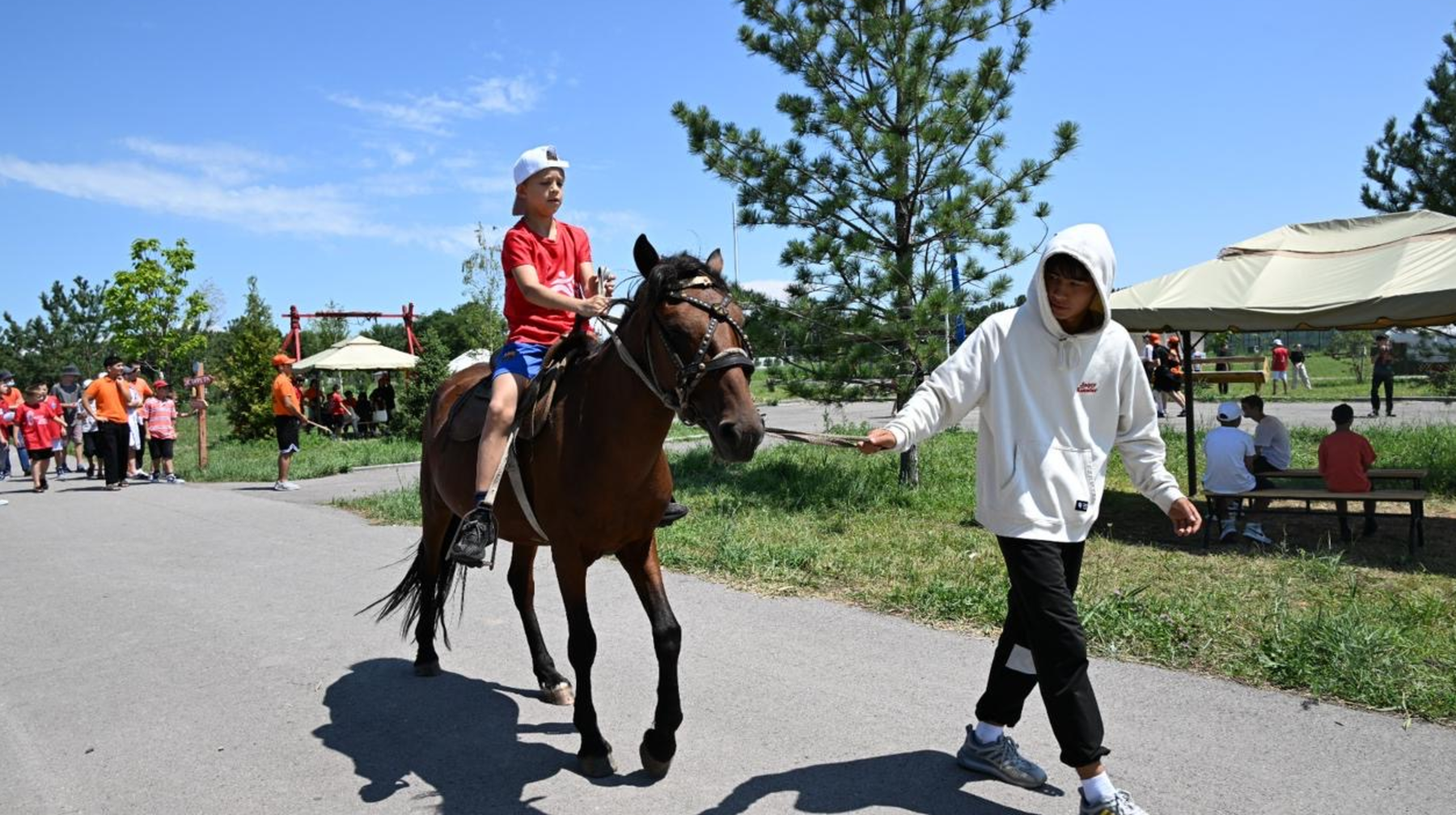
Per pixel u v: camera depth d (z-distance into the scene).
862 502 9.59
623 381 3.49
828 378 9.87
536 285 3.84
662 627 3.67
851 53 9.59
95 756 3.99
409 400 21.33
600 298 3.68
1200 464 11.93
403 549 8.32
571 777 3.74
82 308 54.28
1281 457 9.35
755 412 3.08
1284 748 3.78
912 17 9.48
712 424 3.11
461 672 5.04
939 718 4.21
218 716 4.44
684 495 10.33
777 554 7.16
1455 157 18.16
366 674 5.03
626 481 3.58
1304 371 25.72
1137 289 9.37
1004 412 3.20
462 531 3.73
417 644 5.30
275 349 25.17
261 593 6.77
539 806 3.50
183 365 30.17
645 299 3.38
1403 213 9.02
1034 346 3.19
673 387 3.26
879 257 9.38
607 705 4.49
